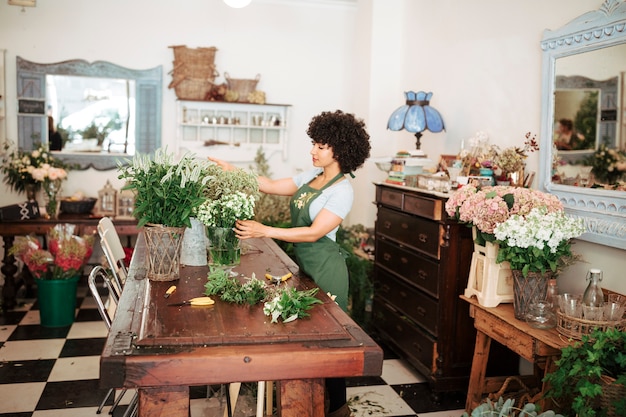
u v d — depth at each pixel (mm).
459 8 4816
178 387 1982
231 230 2826
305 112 6758
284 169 6746
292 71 6688
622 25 2992
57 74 6125
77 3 6102
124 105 6305
